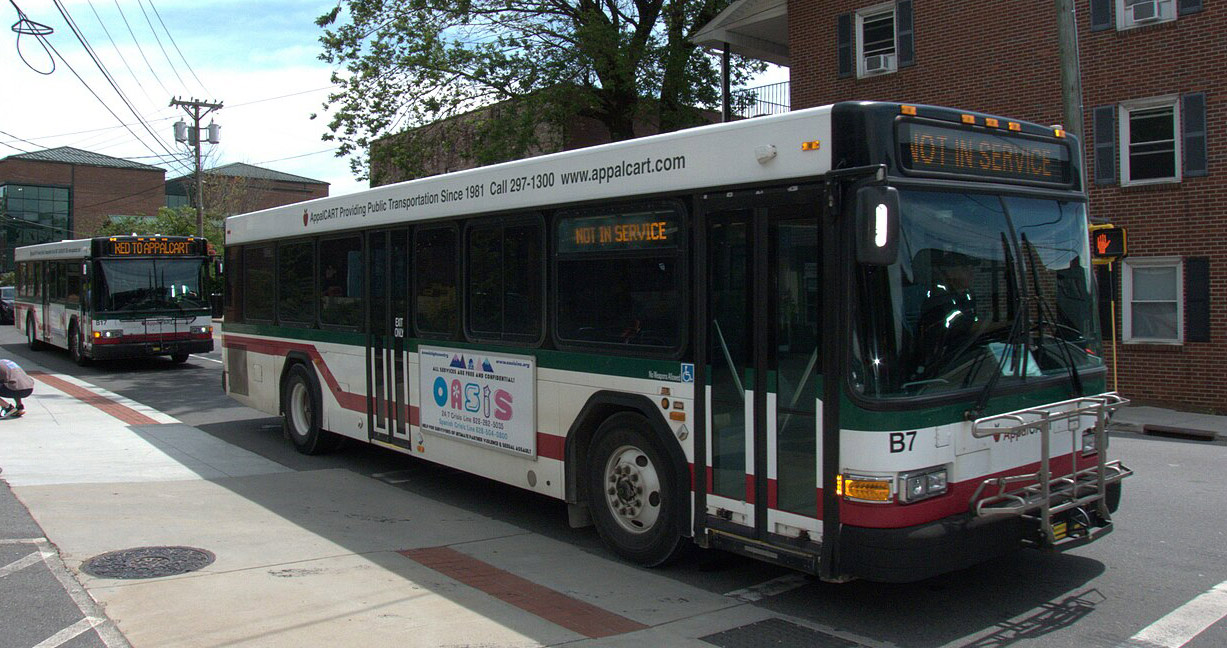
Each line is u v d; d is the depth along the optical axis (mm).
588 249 6668
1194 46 15461
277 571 6039
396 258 8859
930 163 5129
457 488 8992
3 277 63344
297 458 10516
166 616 5133
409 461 10383
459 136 24797
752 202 5441
